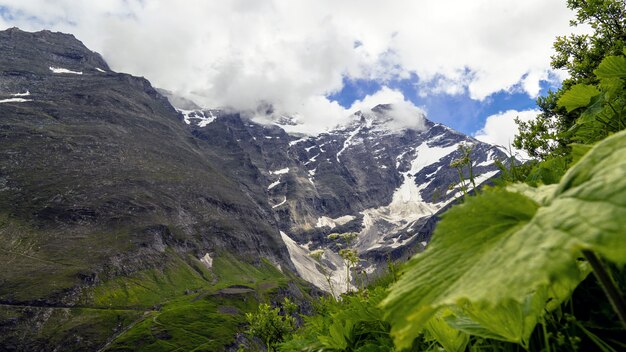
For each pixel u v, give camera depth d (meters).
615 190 0.64
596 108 3.12
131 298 172.12
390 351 2.53
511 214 0.85
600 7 14.52
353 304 3.52
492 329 1.34
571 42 16.69
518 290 0.64
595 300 1.39
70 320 145.38
